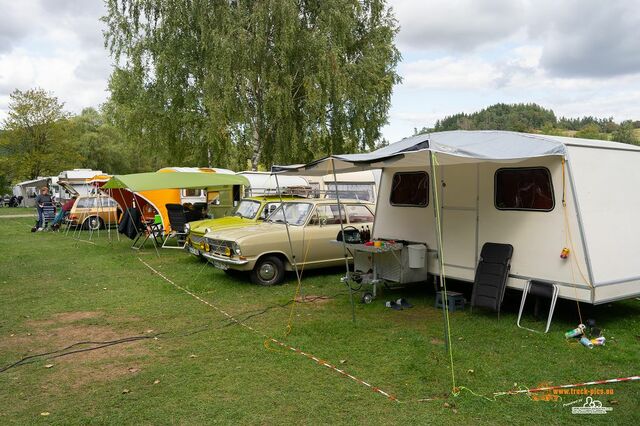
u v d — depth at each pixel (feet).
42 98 127.44
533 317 21.38
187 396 13.71
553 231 19.81
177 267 34.96
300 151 68.23
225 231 30.30
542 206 20.24
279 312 22.66
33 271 33.42
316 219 30.48
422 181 25.43
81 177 85.40
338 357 16.65
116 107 78.18
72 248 45.68
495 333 19.16
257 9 61.36
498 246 21.42
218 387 14.28
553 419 12.27
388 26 76.38
